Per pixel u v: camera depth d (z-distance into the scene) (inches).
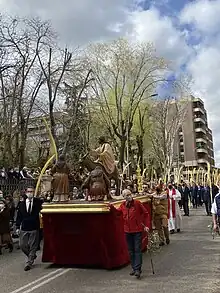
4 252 482.3
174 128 1769.2
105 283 300.7
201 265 358.0
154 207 489.4
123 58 1342.3
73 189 552.1
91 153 410.6
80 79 1257.4
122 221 373.7
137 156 1513.3
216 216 356.8
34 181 733.3
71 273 342.0
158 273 329.1
